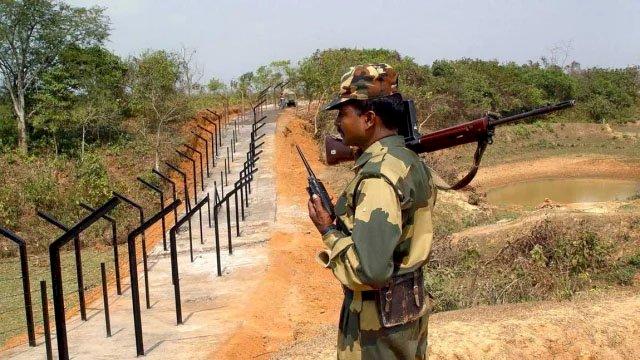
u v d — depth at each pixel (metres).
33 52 31.75
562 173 46.69
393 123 3.27
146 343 10.12
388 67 3.31
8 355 9.88
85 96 32.72
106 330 10.63
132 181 27.27
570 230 21.66
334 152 3.66
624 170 46.91
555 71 67.25
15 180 25.05
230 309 12.02
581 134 57.09
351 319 3.21
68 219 21.58
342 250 2.98
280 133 36.78
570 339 8.37
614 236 22.56
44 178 24.41
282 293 13.45
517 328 8.41
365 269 2.87
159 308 12.31
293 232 18.58
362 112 3.22
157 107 35.34
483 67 62.25
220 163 30.59
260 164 29.72
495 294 15.55
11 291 15.11
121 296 13.38
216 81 48.84
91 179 24.39
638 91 74.69
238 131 38.12
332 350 8.11
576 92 65.56
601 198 40.19
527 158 49.84
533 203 39.25
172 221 21.03
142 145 31.95
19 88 31.19
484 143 3.58
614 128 61.66
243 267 15.11
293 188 25.69
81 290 11.46
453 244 21.83
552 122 59.97
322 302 13.48
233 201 23.17
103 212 7.52
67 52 32.50
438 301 13.93
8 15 30.39
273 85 51.25
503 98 58.12
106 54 34.53
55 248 7.39
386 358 3.15
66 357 7.64
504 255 20.92
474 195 34.75
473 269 19.00
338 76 41.34
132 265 9.27
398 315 3.13
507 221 26.44
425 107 49.00
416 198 3.13
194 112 39.22
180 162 31.22
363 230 2.91
